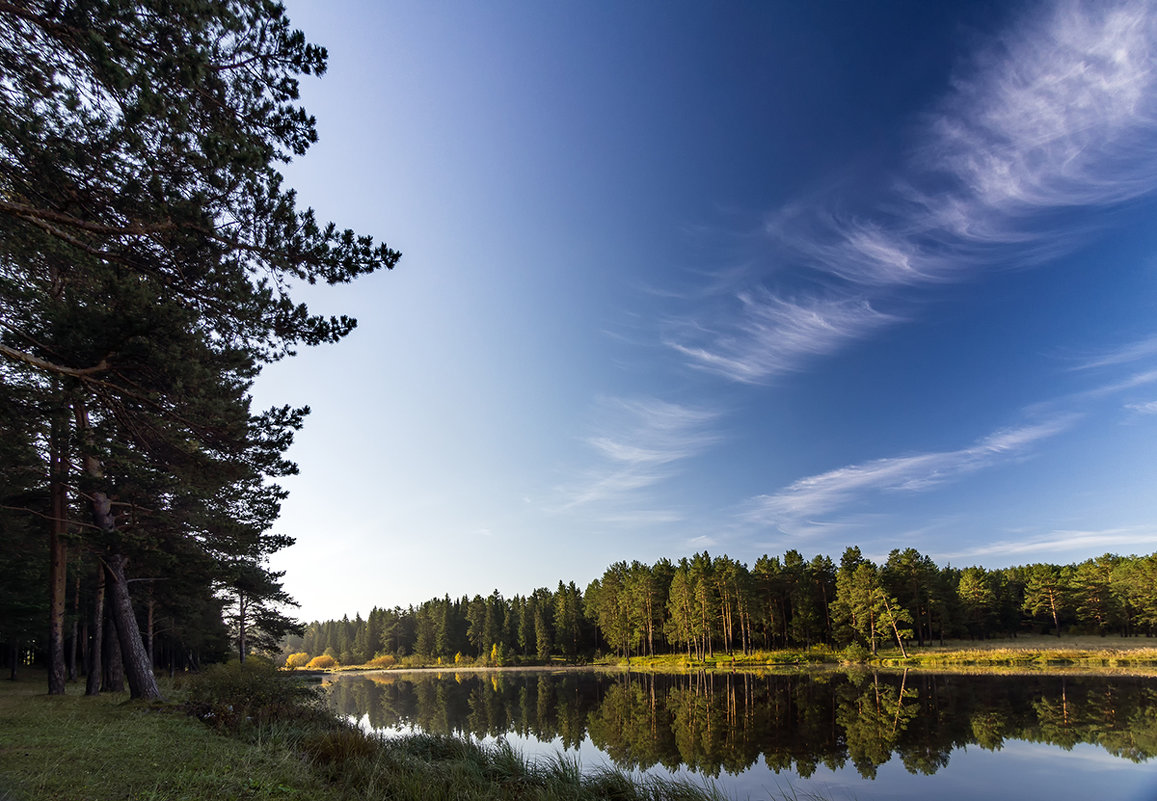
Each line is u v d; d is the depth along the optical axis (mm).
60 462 17438
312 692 20500
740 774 17000
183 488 17391
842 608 69312
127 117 6570
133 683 17000
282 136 8117
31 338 8891
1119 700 27922
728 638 78438
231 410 10570
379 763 10266
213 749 9977
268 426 11258
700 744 21859
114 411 10180
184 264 8164
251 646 42469
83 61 6840
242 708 15297
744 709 30938
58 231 7211
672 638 81688
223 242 7770
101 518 17734
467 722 31000
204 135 7043
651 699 38219
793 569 78625
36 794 6328
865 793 14742
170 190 7395
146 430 10789
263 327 8609
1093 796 13992
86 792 6582
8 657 37062
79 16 6355
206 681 17500
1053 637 76625
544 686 56438
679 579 77812
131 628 17406
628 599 92000
